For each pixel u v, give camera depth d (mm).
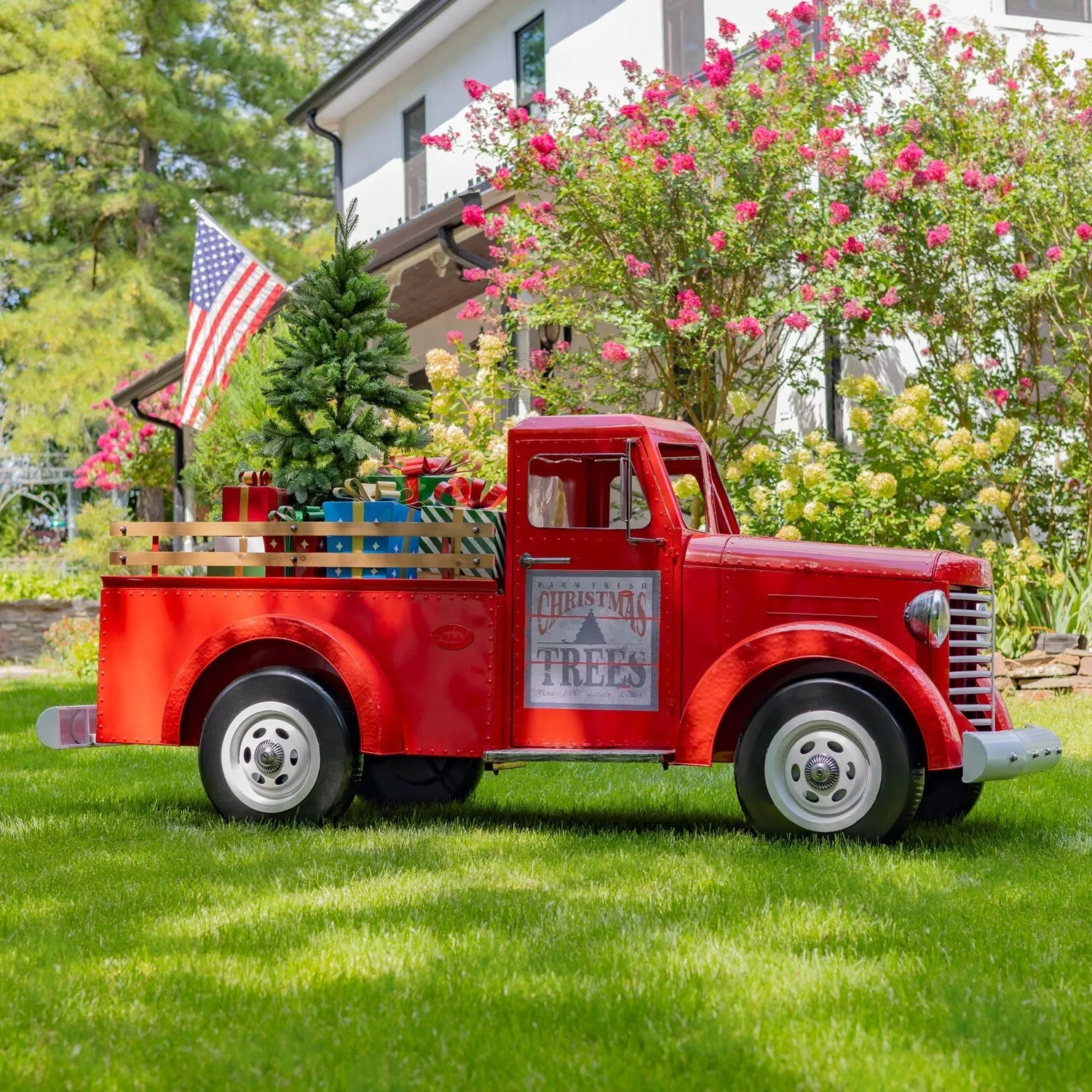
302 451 8836
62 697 14094
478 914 4594
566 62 17734
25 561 27453
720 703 5969
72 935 4352
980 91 13086
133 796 7594
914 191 11453
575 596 6332
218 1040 3344
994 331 12133
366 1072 3117
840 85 11938
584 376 12469
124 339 30344
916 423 11359
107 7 30703
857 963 3955
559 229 12008
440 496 7055
